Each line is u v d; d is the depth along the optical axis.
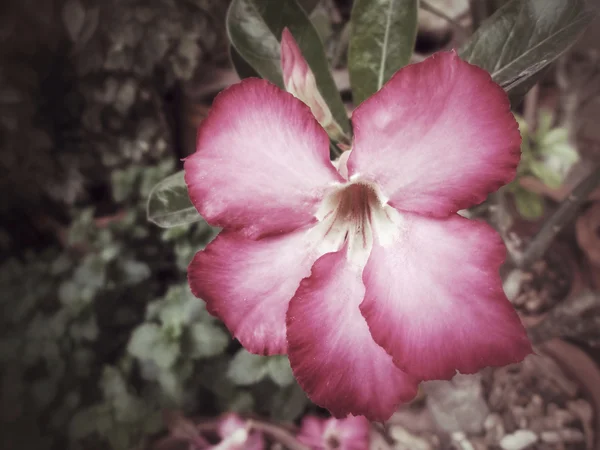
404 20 0.12
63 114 0.41
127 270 0.32
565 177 0.30
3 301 0.32
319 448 0.24
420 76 0.08
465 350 0.09
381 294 0.09
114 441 0.26
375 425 0.23
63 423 0.29
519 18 0.11
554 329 0.20
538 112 0.31
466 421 0.19
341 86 0.28
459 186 0.08
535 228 0.30
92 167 0.42
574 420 0.21
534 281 0.26
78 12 0.36
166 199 0.13
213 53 0.38
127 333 0.33
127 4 0.35
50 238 0.42
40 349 0.29
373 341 0.10
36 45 0.40
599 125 0.34
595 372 0.22
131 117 0.40
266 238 0.10
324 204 0.10
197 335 0.26
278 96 0.08
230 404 0.27
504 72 0.11
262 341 0.10
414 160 0.08
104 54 0.37
